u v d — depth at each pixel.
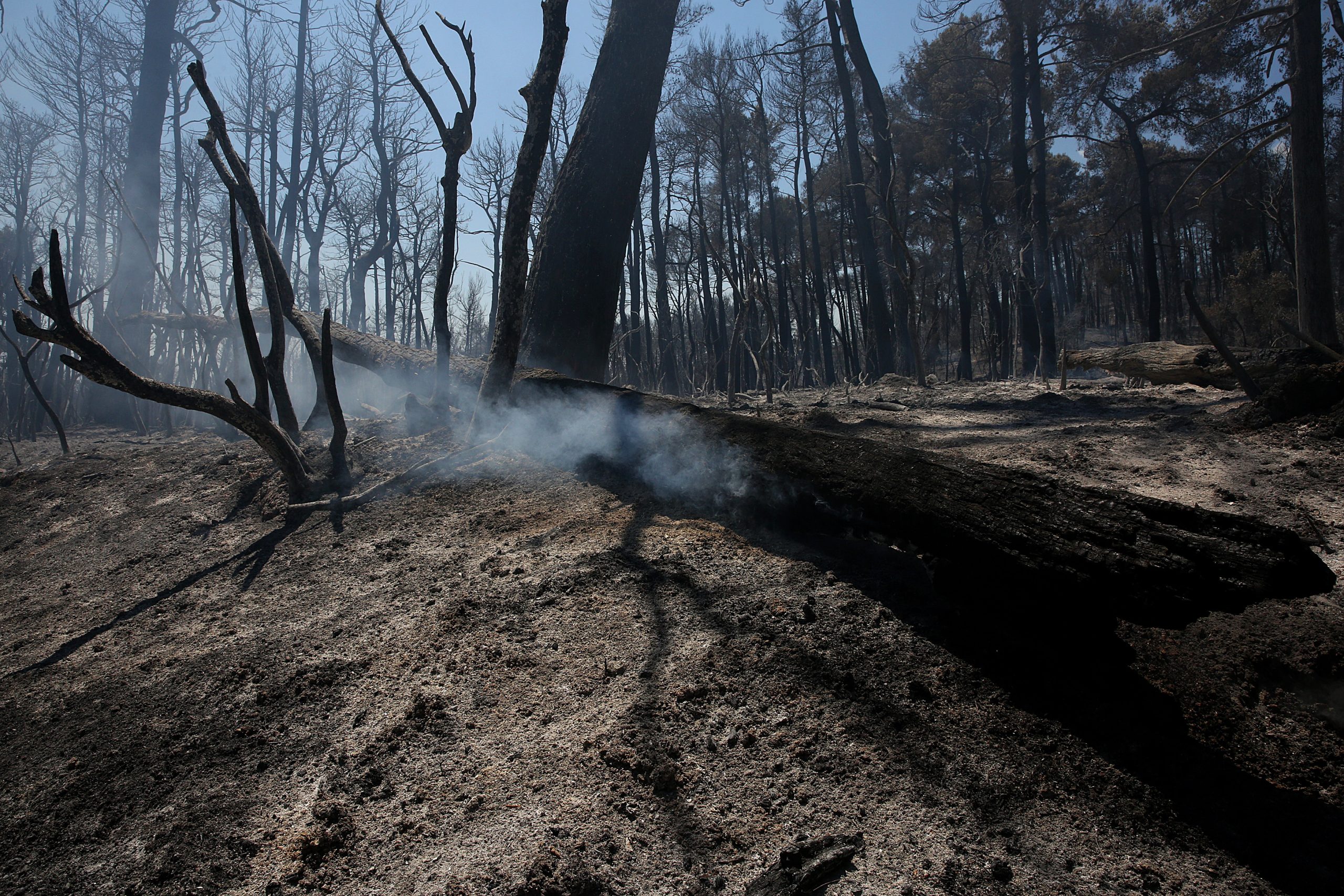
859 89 25.17
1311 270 9.09
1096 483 4.12
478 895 1.82
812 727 2.22
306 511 4.28
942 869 1.79
